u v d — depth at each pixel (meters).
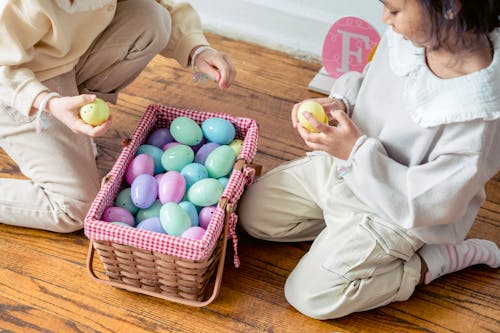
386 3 1.08
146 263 1.31
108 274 1.39
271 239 1.54
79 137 1.45
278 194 1.51
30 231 1.52
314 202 1.50
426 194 1.22
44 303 1.38
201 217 1.38
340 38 1.86
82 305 1.39
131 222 1.36
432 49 1.12
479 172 1.19
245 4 2.07
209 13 2.14
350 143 1.27
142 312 1.38
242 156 1.42
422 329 1.40
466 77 1.14
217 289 1.34
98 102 1.26
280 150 1.77
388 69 1.31
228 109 1.88
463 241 1.48
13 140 1.42
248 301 1.42
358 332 1.38
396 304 1.44
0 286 1.40
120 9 1.49
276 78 2.01
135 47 1.49
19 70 1.28
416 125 1.24
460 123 1.17
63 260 1.47
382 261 1.34
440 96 1.18
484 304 1.46
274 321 1.39
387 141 1.31
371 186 1.26
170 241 1.23
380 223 1.35
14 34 1.24
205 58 1.54
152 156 1.46
